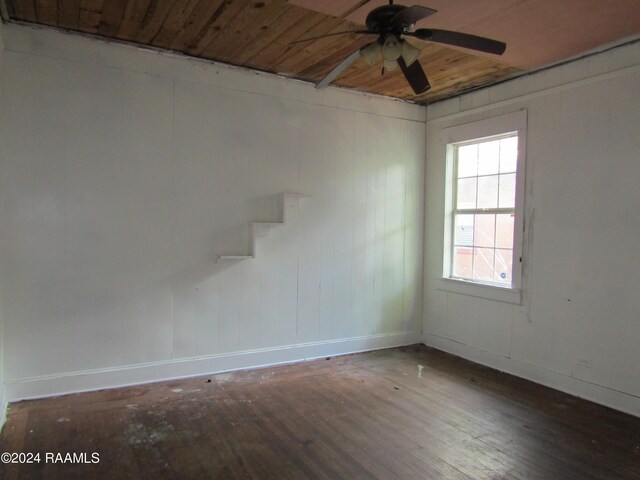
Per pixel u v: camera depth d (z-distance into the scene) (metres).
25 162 2.98
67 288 3.13
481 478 2.25
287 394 3.29
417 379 3.67
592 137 3.23
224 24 2.90
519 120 3.75
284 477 2.23
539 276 3.60
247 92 3.72
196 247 3.57
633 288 3.01
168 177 3.44
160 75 3.38
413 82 2.45
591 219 3.24
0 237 2.90
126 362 3.35
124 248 3.30
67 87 3.09
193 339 3.59
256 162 3.79
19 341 3.00
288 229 3.96
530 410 3.08
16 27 2.92
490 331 4.02
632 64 2.98
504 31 2.78
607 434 2.73
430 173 4.71
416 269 4.77
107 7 2.69
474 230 4.29
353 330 4.38
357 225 4.35
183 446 2.50
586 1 2.38
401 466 2.35
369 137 4.39
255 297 3.84
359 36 3.02
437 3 2.39
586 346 3.28
